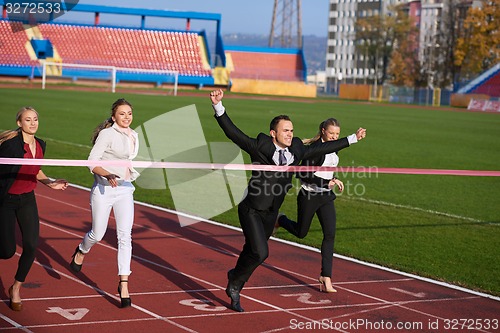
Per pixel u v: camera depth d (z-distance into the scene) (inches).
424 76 3614.7
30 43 2459.4
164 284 305.3
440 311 286.7
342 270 346.3
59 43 2551.7
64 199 506.3
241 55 3014.3
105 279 307.3
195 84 2662.4
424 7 4480.8
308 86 2847.0
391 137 1119.6
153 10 2728.8
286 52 3080.7
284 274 333.4
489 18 3164.4
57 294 282.0
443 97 2891.2
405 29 3722.9
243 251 268.7
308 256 372.2
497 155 941.8
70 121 1090.1
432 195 595.2
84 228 414.0
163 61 2672.2
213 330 248.4
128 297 268.7
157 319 257.4
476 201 576.4
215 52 2844.5
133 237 398.0
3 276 304.0
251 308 276.5
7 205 257.0
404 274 343.3
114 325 248.7
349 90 2994.6
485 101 2468.0
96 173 260.1
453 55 3368.6
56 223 424.2
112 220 438.6
